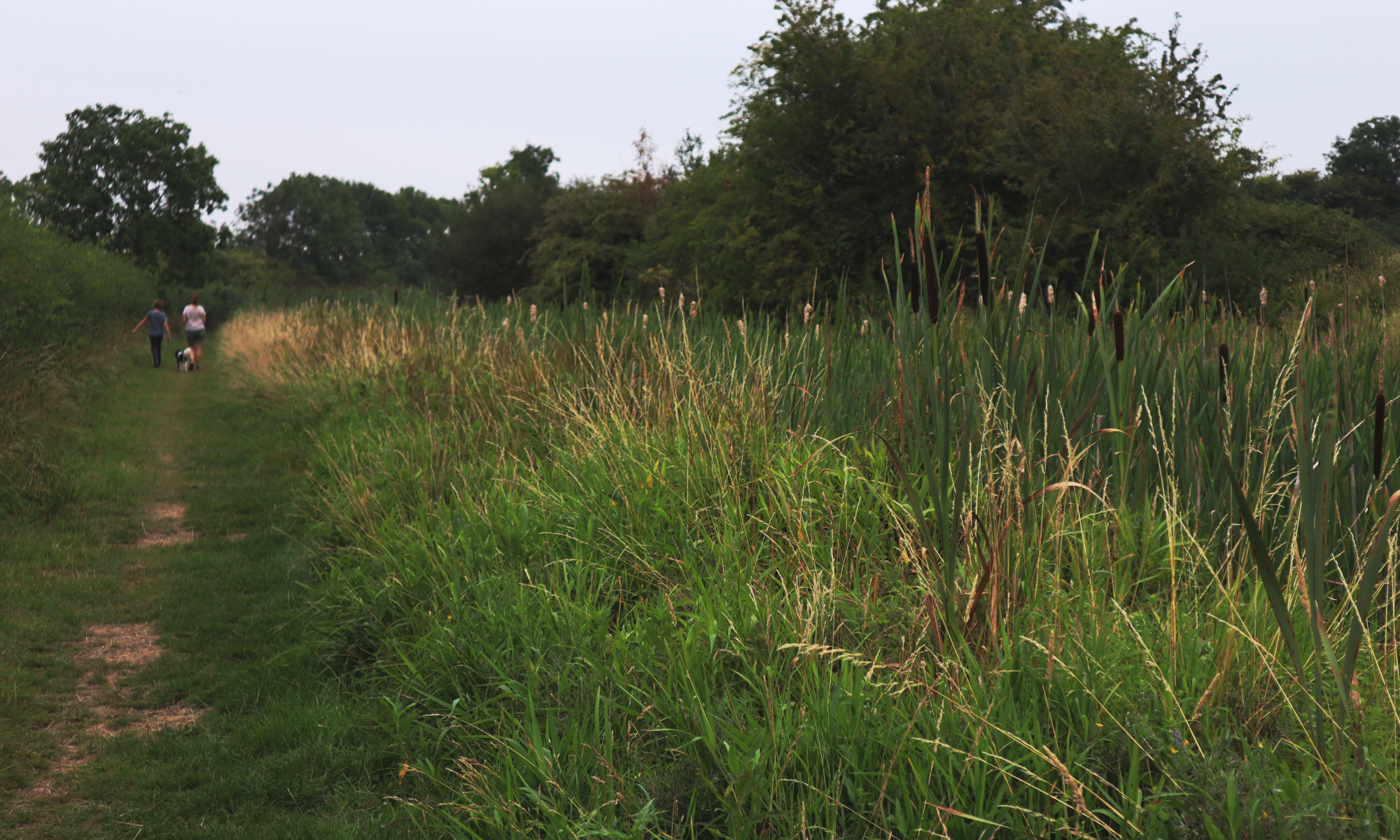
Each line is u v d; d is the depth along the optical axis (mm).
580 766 3043
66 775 3760
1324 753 2311
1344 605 2990
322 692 4395
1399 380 4562
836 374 5879
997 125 18016
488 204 50000
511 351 10062
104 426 11078
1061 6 25297
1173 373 4426
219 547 7000
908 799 2496
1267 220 17094
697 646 3406
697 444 5184
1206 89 17438
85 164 49875
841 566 3955
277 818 3365
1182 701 2682
